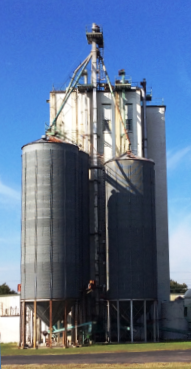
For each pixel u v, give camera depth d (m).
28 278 56.00
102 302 66.75
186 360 36.28
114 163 64.50
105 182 65.75
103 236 70.44
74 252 57.25
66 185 58.19
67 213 57.50
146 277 61.41
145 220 63.00
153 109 80.56
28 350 52.22
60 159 58.47
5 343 70.19
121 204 63.03
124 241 62.03
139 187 63.62
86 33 75.81
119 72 77.94
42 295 54.84
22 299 56.53
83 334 60.84
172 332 69.38
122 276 61.12
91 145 74.94
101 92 77.19
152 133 79.81
